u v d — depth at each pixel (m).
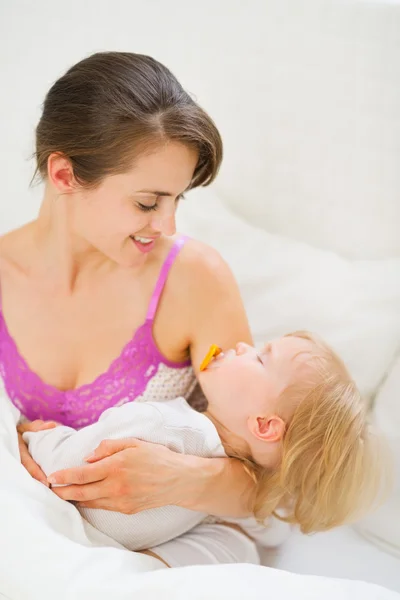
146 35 1.76
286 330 1.50
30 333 1.23
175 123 0.99
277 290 1.54
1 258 1.27
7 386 1.25
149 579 0.90
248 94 1.73
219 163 1.08
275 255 1.61
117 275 1.21
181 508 1.11
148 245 1.14
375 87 1.63
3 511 0.96
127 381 1.20
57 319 1.23
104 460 1.06
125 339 1.21
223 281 1.24
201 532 1.17
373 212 1.68
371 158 1.66
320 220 1.74
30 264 1.23
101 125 0.99
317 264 1.58
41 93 1.75
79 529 1.03
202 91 1.76
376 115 1.64
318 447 1.12
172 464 1.08
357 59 1.63
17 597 0.90
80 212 1.10
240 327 1.24
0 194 1.74
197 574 0.91
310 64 1.67
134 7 1.74
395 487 1.21
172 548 1.12
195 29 1.73
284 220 1.78
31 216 1.72
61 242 1.17
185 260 1.23
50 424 1.17
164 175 1.01
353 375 1.43
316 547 1.20
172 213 1.07
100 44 1.77
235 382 1.17
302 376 1.15
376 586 0.91
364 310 1.50
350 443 1.12
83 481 1.05
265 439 1.14
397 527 1.17
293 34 1.67
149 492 1.06
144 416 1.12
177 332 1.22
